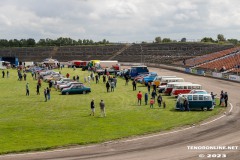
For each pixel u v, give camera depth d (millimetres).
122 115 41781
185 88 56188
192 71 99188
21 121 38625
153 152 26766
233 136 31391
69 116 41688
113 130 34062
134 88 66250
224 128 34656
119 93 62062
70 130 34125
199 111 44031
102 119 39531
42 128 34906
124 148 27969
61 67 115438
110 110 45531
